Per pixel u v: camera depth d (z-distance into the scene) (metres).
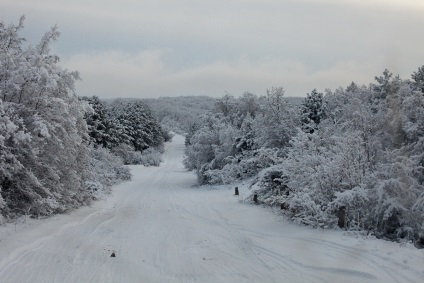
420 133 15.03
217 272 8.81
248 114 38.69
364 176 13.75
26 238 11.20
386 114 16.67
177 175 52.09
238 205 20.91
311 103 32.09
